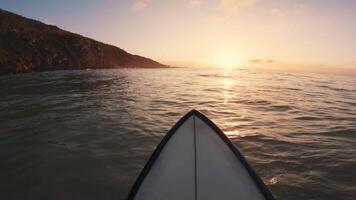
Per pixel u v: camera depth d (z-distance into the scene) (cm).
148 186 394
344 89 2145
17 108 1141
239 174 408
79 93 1580
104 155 655
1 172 568
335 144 753
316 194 502
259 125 944
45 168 586
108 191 503
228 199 372
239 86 2222
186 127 489
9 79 2239
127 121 958
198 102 1392
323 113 1164
